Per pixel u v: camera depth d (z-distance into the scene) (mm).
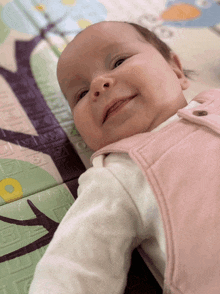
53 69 1113
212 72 1119
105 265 588
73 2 1324
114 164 692
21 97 1027
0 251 717
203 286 569
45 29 1223
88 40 823
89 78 804
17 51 1147
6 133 937
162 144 652
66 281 561
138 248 720
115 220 617
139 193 634
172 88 786
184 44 1203
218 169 612
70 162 893
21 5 1291
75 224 620
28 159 887
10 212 778
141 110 742
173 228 580
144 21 1272
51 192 825
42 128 960
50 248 605
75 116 793
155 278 699
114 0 1349
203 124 656
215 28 1276
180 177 609
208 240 572
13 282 675
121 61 795
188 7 1332
